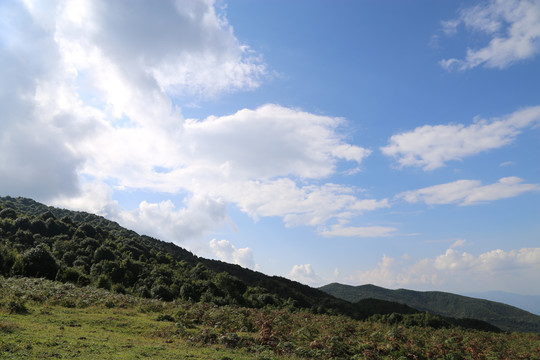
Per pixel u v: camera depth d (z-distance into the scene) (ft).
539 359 112.68
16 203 643.45
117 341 73.72
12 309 94.53
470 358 100.42
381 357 91.20
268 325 108.78
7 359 49.52
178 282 320.29
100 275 273.33
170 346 76.02
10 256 218.18
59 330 77.30
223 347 80.69
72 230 410.52
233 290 369.50
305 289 558.15
